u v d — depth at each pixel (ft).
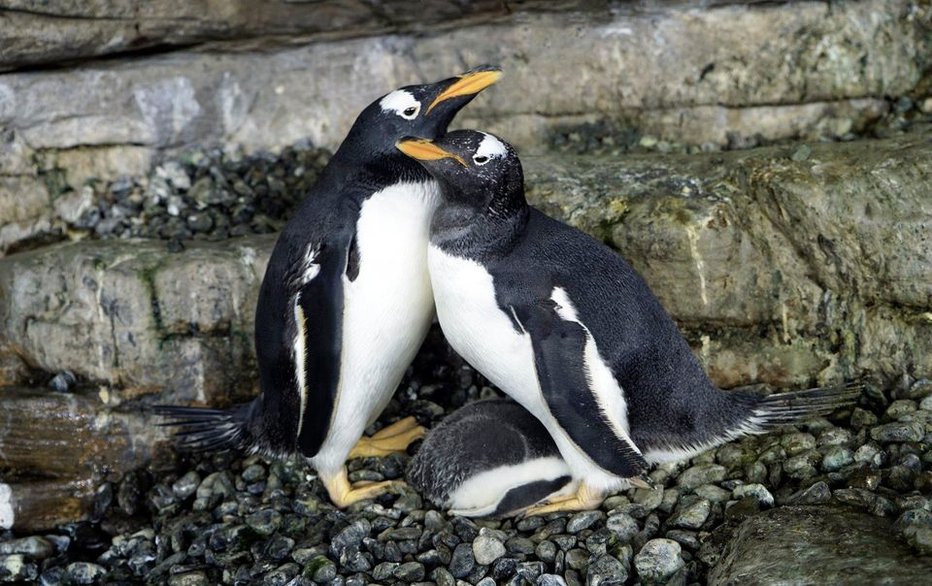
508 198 20.34
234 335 25.26
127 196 28.86
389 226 21.61
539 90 28.91
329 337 21.17
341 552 21.17
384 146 22.09
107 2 27.02
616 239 23.82
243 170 29.58
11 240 28.04
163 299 24.84
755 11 27.53
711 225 23.11
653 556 18.99
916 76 27.53
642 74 28.32
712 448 21.70
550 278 20.07
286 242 22.20
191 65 29.19
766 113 28.04
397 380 23.29
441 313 21.08
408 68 29.43
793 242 23.00
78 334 25.17
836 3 27.40
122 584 22.20
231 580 21.29
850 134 27.63
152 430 25.03
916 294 22.00
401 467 23.56
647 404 20.61
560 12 28.30
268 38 28.99
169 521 23.73
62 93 28.14
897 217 21.91
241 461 25.02
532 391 20.56
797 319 23.36
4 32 26.45
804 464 20.34
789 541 17.70
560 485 21.15
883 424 21.17
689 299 23.62
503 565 19.76
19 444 25.04
